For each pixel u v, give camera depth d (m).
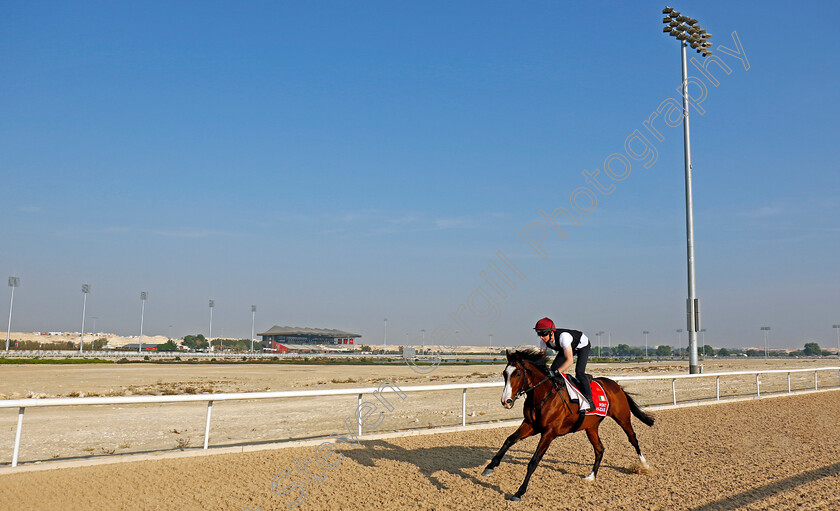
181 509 5.27
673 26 21.31
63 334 152.12
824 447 8.68
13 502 5.21
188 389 18.92
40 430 10.16
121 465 6.66
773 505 5.59
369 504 5.62
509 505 5.65
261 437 9.43
